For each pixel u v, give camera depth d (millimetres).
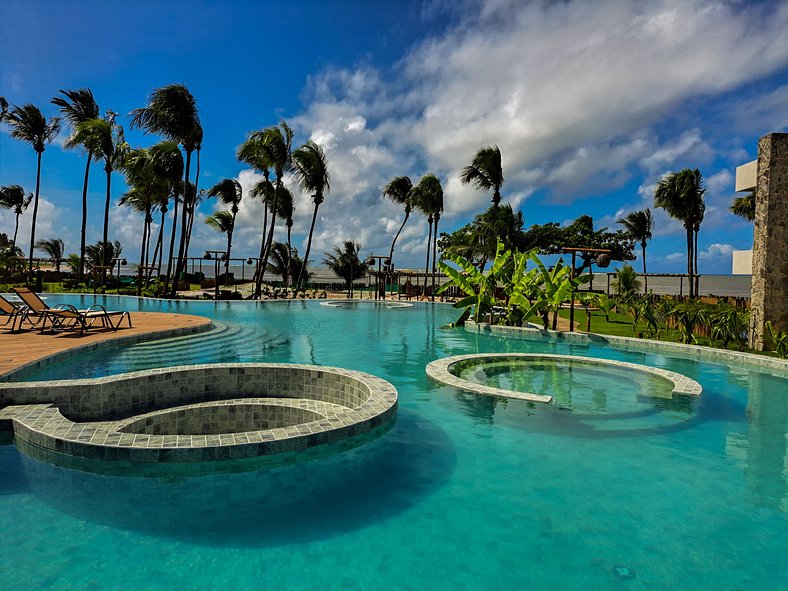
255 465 3926
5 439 4473
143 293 28188
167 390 5688
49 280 38031
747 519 3191
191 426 5492
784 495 3555
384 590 2426
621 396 6430
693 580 2527
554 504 3391
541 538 2939
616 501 3445
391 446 4543
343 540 2914
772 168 10375
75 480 3766
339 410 5617
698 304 18109
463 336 12648
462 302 14273
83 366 7789
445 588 2449
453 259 14383
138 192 33000
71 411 5020
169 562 2652
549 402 5941
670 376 7277
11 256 39906
